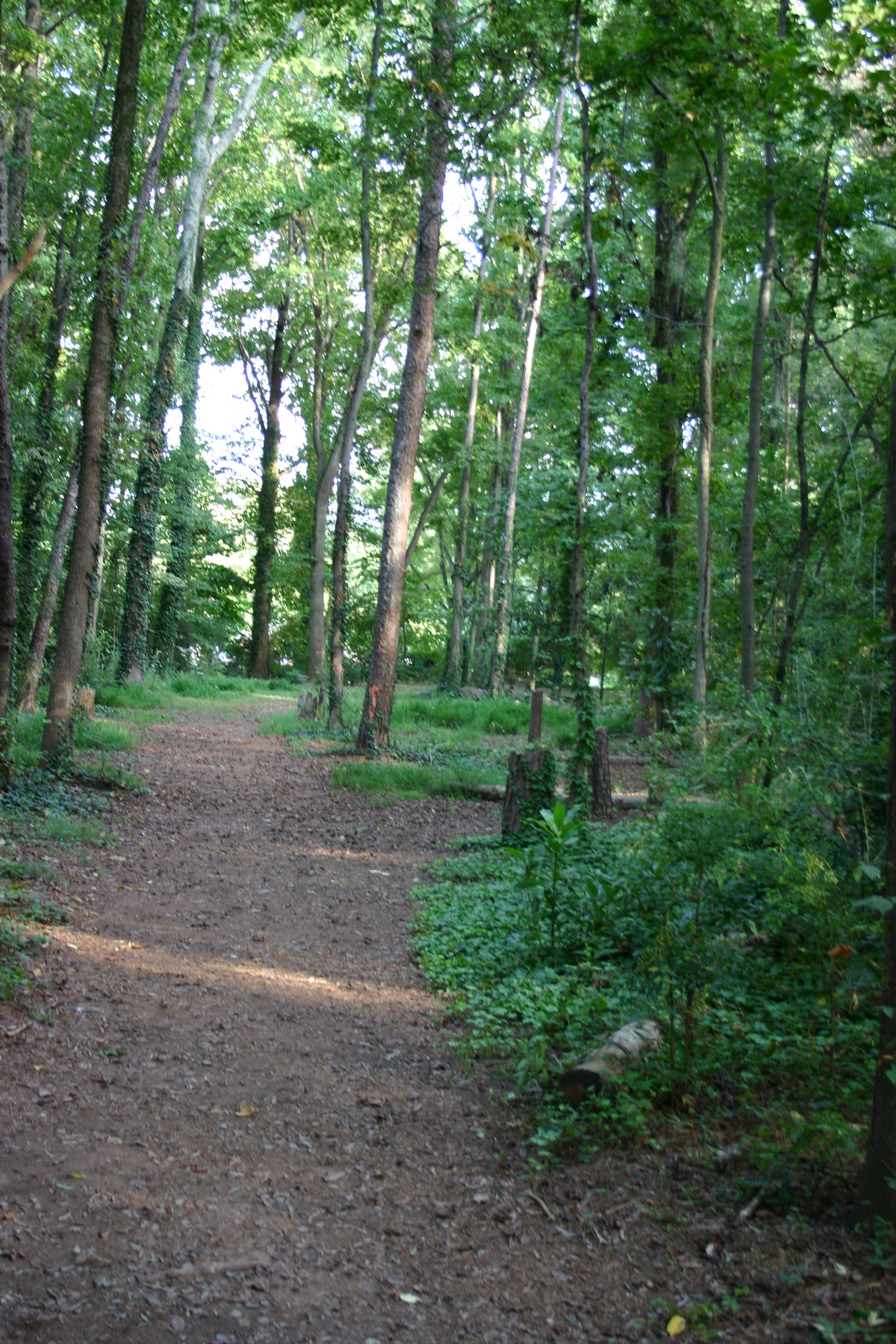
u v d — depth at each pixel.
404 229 22.73
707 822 5.87
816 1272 3.46
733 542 18.94
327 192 24.73
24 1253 3.76
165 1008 6.66
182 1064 5.79
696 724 6.40
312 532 45.84
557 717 27.78
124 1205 4.19
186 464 35.50
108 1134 4.83
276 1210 4.26
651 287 21.97
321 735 22.66
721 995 6.04
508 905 9.44
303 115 30.55
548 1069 5.64
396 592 20.42
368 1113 5.31
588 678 14.21
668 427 20.41
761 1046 5.36
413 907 10.08
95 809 13.29
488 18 16.16
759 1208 3.96
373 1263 3.88
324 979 7.68
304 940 8.72
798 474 20.33
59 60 19.70
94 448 14.61
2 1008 6.15
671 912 6.16
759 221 16.17
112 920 8.66
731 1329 3.26
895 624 3.71
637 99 16.91
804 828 5.95
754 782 6.02
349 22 21.09
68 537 23.45
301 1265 3.85
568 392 24.30
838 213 12.88
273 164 33.91
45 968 7.00
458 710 26.53
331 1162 4.74
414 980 7.79
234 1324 3.46
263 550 45.94
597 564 21.48
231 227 32.41
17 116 18.95
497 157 17.70
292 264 33.56
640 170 18.08
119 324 15.22
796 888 5.46
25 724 17.00
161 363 28.34
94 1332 3.36
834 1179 3.98
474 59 16.16
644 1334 3.33
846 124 11.20
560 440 30.73
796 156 13.08
